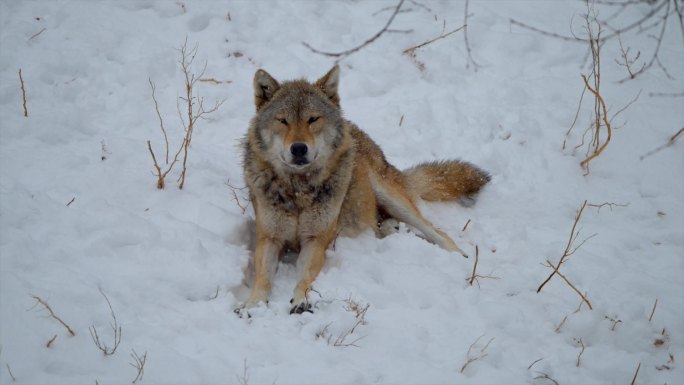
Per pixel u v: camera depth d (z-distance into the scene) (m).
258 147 10.33
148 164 11.65
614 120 14.47
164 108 13.93
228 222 10.44
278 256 10.70
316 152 9.91
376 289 9.38
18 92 13.07
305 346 8.02
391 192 11.84
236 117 14.11
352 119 14.51
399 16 18.00
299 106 10.07
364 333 8.44
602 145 13.84
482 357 8.09
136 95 14.01
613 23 17.77
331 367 7.68
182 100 14.20
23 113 12.42
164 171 11.50
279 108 10.12
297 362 7.75
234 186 11.70
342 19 17.52
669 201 12.48
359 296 9.16
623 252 10.98
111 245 9.39
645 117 14.55
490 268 10.34
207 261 9.48
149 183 11.06
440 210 12.59
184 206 10.70
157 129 13.23
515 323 8.83
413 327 8.59
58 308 8.00
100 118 13.20
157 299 8.64
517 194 12.79
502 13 18.25
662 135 14.01
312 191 10.16
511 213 12.30
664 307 9.45
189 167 11.77
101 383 7.08
